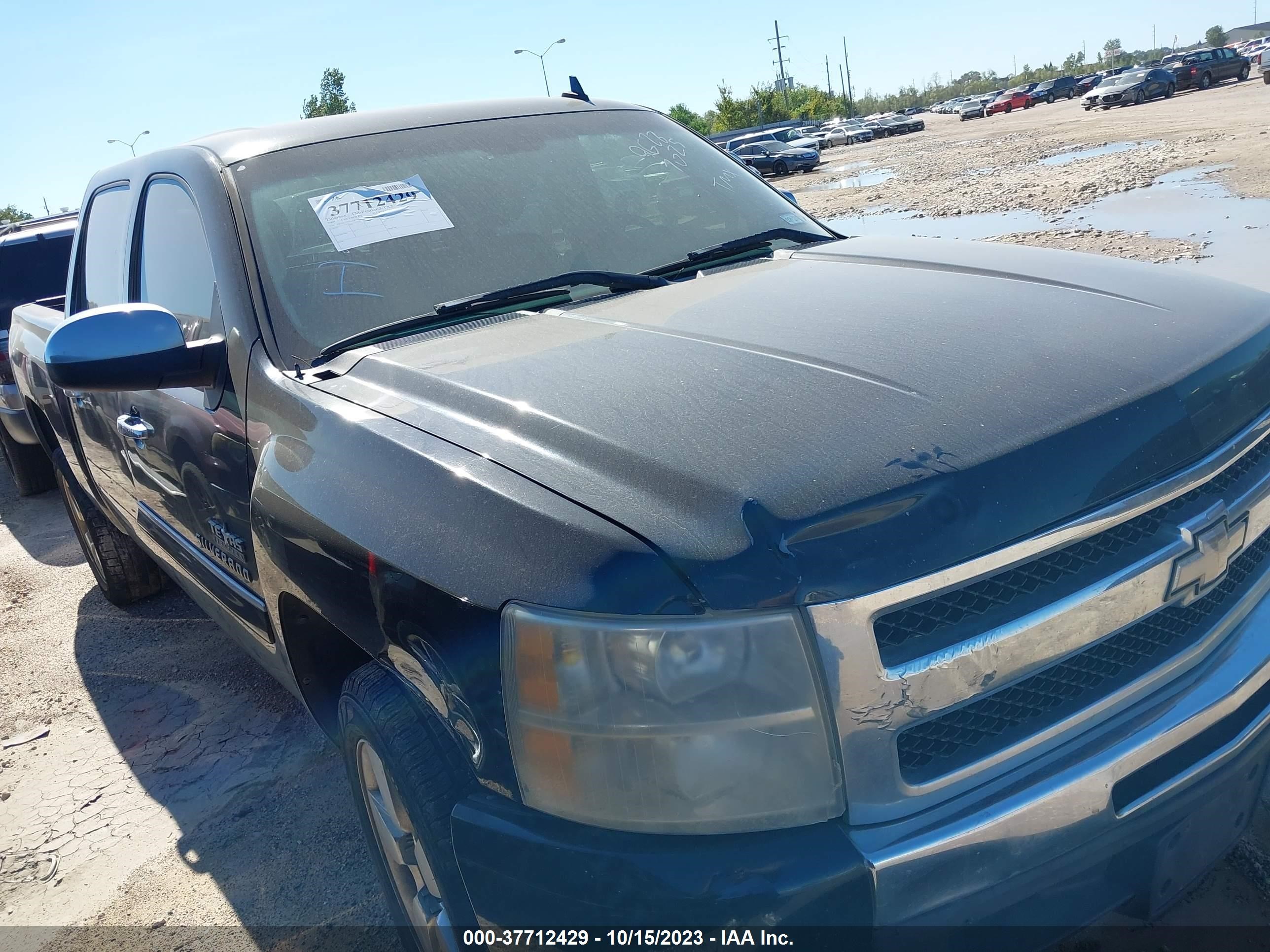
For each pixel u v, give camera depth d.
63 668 4.39
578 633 1.39
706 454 1.52
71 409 4.01
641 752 1.38
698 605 1.36
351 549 1.76
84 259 3.93
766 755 1.37
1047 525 1.46
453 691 1.56
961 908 1.42
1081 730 1.53
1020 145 25.59
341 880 2.72
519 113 3.15
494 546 1.53
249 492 2.33
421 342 2.26
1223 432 1.71
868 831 1.39
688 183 3.09
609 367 1.89
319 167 2.71
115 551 4.76
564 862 1.43
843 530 1.38
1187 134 20.05
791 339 1.91
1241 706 1.68
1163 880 1.68
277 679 2.75
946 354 1.76
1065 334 1.85
